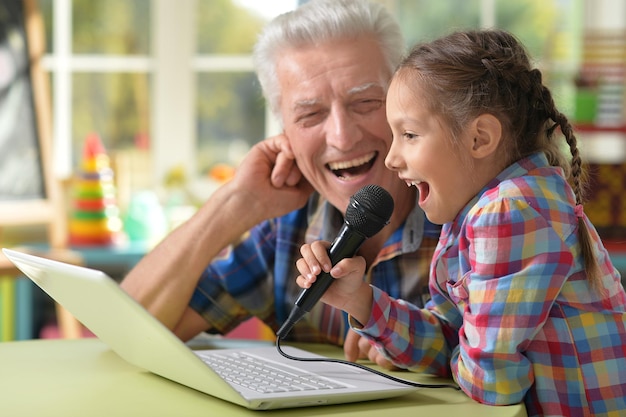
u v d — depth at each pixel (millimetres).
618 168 3395
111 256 3494
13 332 3471
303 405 1167
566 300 1197
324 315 1744
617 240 3396
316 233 1771
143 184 4160
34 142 3795
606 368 1190
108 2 4094
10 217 3674
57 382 1312
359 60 1612
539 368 1191
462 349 1206
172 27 4121
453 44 1247
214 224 1742
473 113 1200
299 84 1638
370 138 1626
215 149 4188
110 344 1396
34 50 3850
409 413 1151
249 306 1807
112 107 4129
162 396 1229
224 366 1365
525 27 4000
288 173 1745
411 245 1633
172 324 1729
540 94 1260
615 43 3881
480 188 1234
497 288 1147
